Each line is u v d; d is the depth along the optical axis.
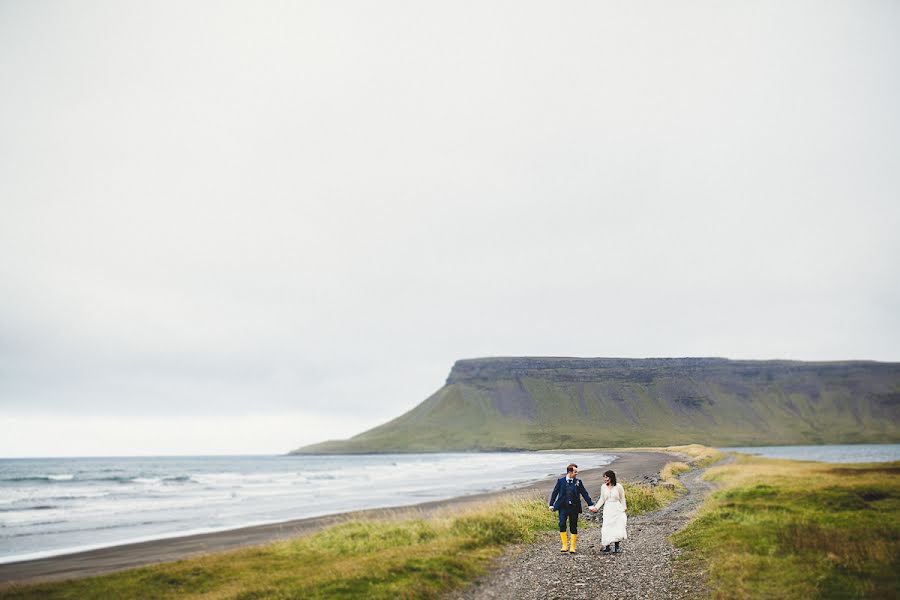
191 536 29.20
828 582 10.66
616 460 110.12
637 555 15.02
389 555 15.56
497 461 152.12
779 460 83.06
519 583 12.51
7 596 14.57
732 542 14.67
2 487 77.44
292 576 14.30
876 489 24.48
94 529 33.31
